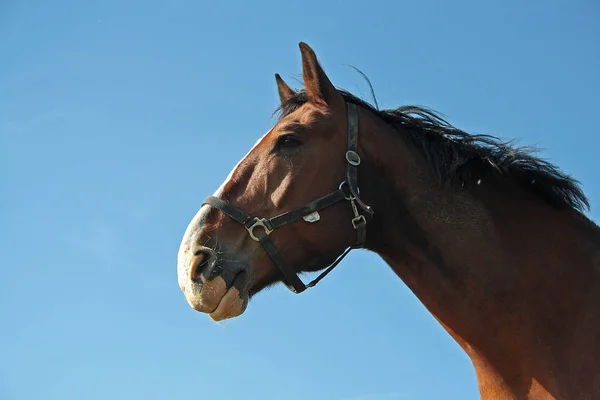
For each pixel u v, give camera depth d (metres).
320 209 5.02
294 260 5.02
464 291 4.84
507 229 4.88
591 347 4.45
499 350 4.72
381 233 5.16
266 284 5.08
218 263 4.87
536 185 4.96
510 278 4.76
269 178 5.09
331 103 5.32
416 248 5.03
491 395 4.77
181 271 4.92
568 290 4.64
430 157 5.15
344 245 5.07
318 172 5.09
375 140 5.22
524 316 4.67
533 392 4.56
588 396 4.34
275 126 5.36
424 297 5.05
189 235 5.02
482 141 5.24
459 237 4.91
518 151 5.05
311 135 5.18
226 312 4.80
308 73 5.37
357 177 5.10
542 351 4.58
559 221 4.89
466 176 5.02
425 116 5.41
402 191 5.10
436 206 5.01
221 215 5.04
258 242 4.99
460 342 4.99
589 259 4.73
